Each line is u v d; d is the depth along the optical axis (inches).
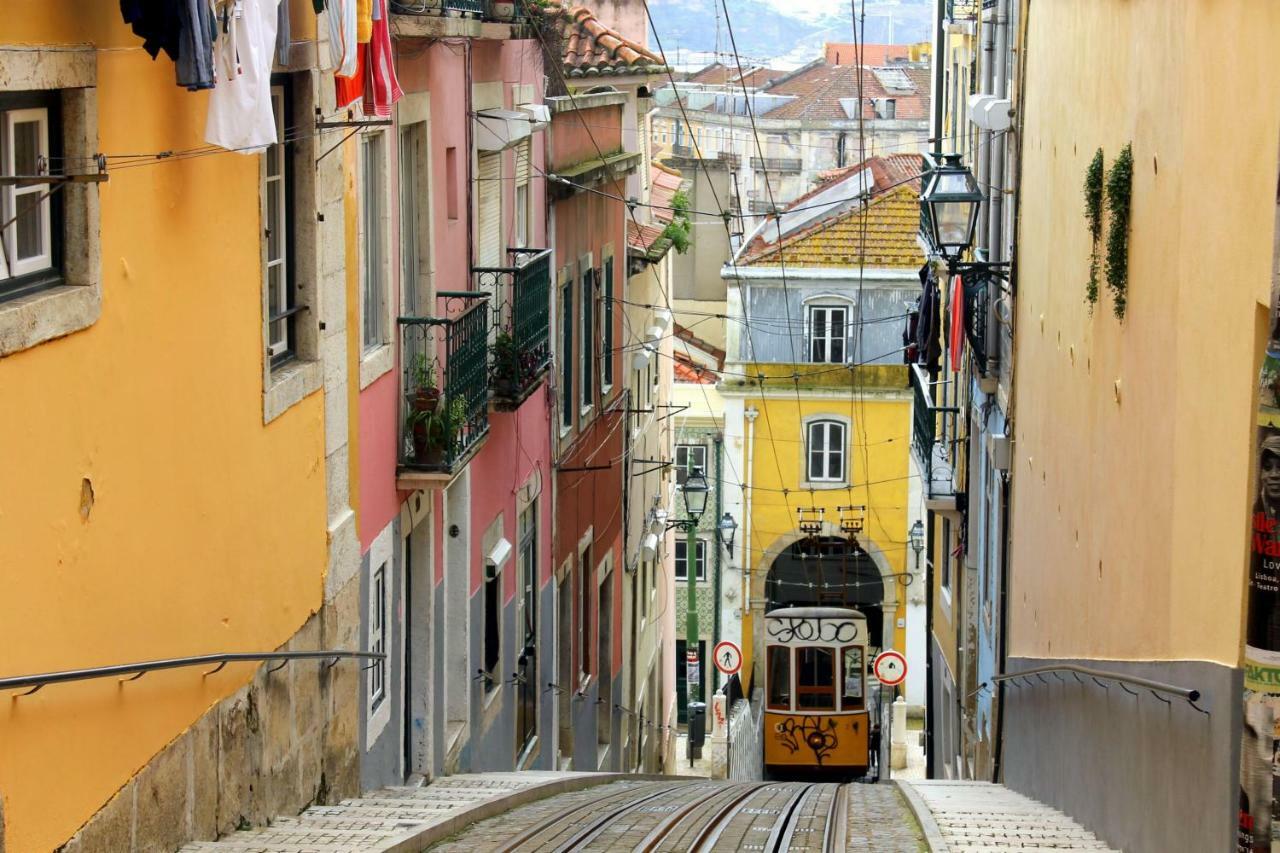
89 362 362.6
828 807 659.4
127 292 382.3
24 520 333.1
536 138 901.2
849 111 3321.9
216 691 447.5
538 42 889.5
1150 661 478.3
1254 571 328.2
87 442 362.6
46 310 338.6
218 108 377.1
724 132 3248.0
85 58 353.7
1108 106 583.8
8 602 326.6
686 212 1416.1
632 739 1273.4
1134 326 524.4
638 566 1305.4
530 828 535.5
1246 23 394.9
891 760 1512.1
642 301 1334.9
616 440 1184.2
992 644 924.6
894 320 1758.1
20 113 337.4
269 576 491.2
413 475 642.8
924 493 1101.7
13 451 328.2
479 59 771.4
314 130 522.3
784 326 1771.7
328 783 554.6
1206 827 401.4
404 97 643.5
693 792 763.4
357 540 583.8
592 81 1035.3
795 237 1774.1
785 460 1800.0
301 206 525.7
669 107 3230.8
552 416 948.6
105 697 373.7
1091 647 593.0
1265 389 327.6
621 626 1213.1
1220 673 393.1
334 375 553.6
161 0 346.3
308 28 517.3
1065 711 629.9
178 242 414.3
